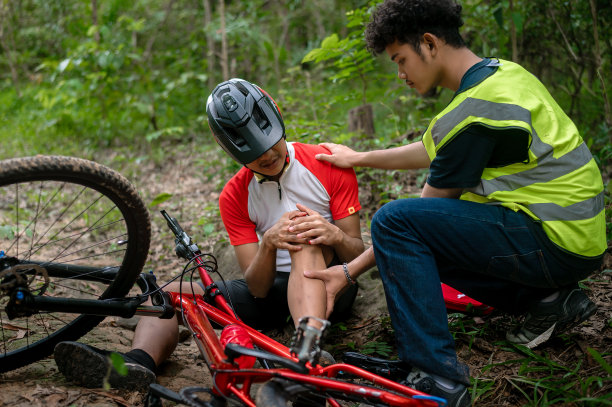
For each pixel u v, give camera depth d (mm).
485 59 2023
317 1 8922
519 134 1856
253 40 8320
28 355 2164
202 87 8547
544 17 4621
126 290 2211
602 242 2006
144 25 8750
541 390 2039
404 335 1923
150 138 6461
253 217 2455
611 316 2471
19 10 11234
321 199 2398
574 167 1960
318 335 1708
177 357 2512
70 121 7719
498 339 2412
